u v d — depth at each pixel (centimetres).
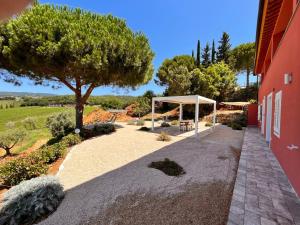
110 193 397
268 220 272
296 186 355
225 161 584
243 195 348
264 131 1005
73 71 973
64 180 482
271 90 749
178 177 464
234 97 2820
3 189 473
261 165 527
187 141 949
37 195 343
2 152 1150
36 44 844
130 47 1062
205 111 2436
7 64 962
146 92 2875
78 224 301
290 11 573
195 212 307
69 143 858
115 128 1404
